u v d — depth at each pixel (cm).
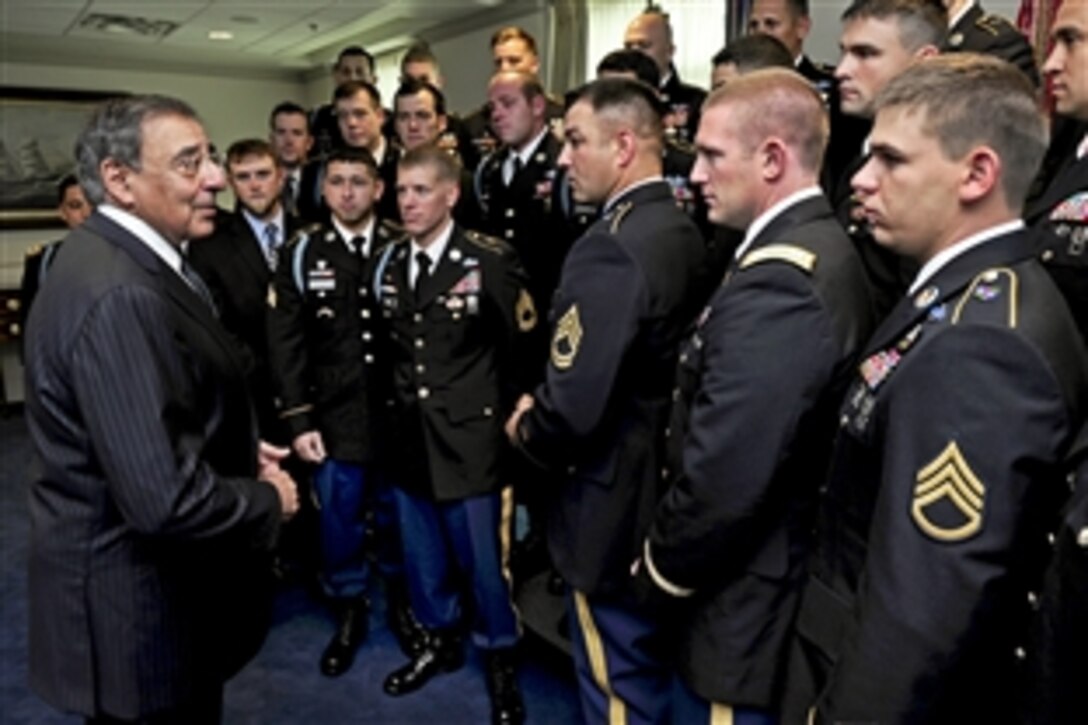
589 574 142
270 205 239
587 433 133
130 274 109
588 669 151
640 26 257
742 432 101
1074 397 77
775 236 109
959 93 82
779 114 109
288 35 661
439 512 194
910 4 136
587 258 132
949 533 77
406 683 202
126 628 113
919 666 78
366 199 208
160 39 664
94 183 115
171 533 108
